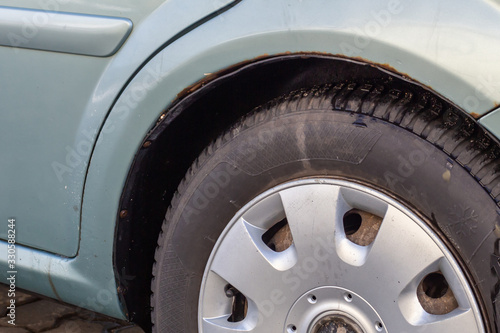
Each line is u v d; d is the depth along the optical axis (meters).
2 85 1.85
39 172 1.87
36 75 1.79
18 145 1.88
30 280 2.01
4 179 1.93
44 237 1.94
